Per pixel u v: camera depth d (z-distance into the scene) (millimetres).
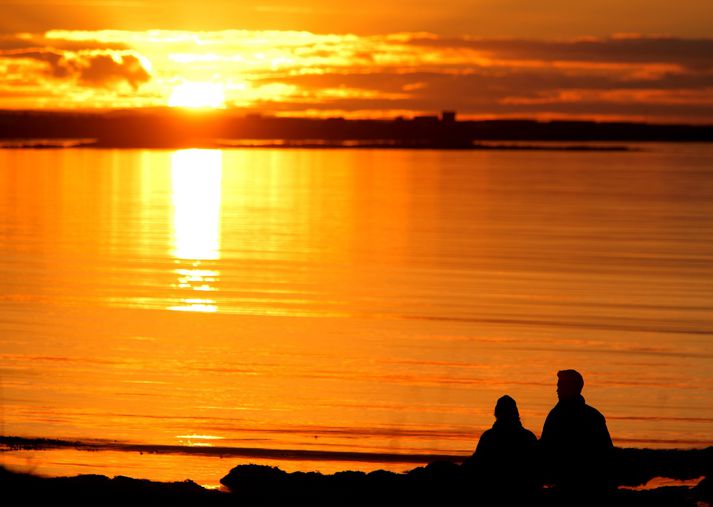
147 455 40469
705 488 34250
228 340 64125
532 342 64875
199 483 35219
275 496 32625
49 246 117500
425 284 89062
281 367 56906
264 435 43906
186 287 86500
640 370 57344
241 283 89000
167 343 63094
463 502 28859
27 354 59344
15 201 188500
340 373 55875
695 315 74375
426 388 52812
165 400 49406
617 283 89812
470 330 68625
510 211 171000
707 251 113625
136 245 118938
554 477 27312
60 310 74938
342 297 81750
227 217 158000
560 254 110875
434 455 41750
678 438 44500
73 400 48875
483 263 103312
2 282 88938
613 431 45469
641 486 36438
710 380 55062
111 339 64062
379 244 120562
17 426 44281
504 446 27828
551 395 51750
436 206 181875
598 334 67438
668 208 177875
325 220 153500
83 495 30812
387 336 66125
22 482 31406
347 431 44938
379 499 32250
